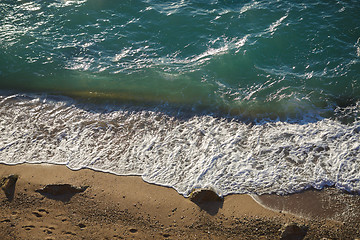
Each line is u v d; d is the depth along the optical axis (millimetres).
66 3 15492
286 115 10328
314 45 12805
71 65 12586
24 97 11281
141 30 14102
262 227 7086
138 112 10680
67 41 13586
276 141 9352
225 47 12977
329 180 8203
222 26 13984
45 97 11328
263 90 11281
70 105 11016
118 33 13961
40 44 13359
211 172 8508
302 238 6812
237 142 9375
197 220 7297
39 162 8844
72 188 7969
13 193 7836
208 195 7723
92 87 11734
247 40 13172
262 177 8344
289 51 12719
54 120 10336
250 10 14711
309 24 13703
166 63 12570
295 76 11719
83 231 6906
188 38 13594
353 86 11102
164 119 10367
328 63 12039
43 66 12484
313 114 10273
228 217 7348
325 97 10844
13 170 8562
